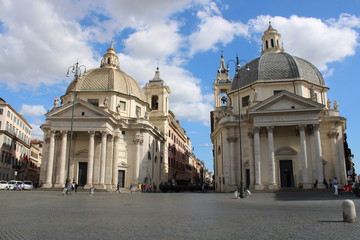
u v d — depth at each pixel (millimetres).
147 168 43844
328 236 6891
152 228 8070
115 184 39656
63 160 37312
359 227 8117
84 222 9164
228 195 29469
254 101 37000
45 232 7414
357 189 24453
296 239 6598
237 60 28094
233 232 7480
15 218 10062
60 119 38188
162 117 56500
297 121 33188
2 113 58250
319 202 17891
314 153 32719
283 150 35250
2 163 57438
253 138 35438
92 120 38062
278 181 34562
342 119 36625
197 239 6609
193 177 97375
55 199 20594
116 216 10789
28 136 76250
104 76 45125
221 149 44938
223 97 50969
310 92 36688
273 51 45594
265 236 6957
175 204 17062
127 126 42969
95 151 39000
